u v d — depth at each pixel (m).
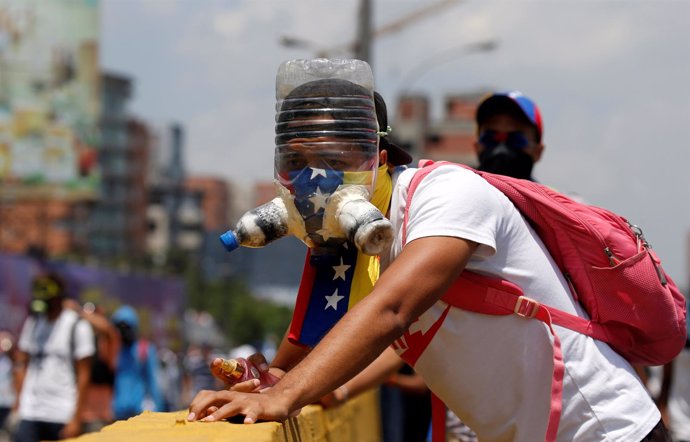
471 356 2.93
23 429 8.84
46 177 30.64
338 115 2.72
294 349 3.17
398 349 3.03
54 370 8.88
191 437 2.38
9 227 53.16
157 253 100.69
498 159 4.89
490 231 2.80
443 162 2.98
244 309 91.12
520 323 2.91
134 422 2.73
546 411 2.96
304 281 2.99
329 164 2.73
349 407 5.41
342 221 2.70
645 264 2.97
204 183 137.38
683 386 6.67
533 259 2.95
